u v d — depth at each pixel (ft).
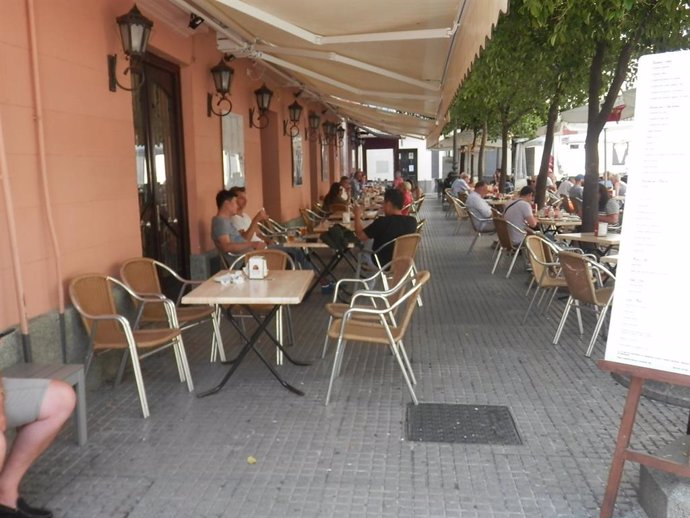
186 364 14.89
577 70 30.42
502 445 12.00
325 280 28.22
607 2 22.17
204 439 12.28
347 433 12.55
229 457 11.53
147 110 21.88
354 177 71.67
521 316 22.17
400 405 13.99
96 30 16.52
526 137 73.77
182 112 24.58
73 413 11.93
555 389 14.94
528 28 27.09
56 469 11.07
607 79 30.96
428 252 39.91
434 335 19.75
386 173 131.54
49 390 9.48
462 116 58.90
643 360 8.65
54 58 14.62
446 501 10.05
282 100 40.01
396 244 22.74
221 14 20.21
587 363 16.84
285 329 20.54
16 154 13.23
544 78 33.35
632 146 8.62
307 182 48.75
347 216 31.22
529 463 11.30
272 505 9.95
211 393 14.60
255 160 33.65
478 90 38.68
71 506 9.92
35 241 13.80
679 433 12.48
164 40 21.70
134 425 12.92
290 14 16.81
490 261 35.58
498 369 16.40
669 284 8.48
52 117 14.53
